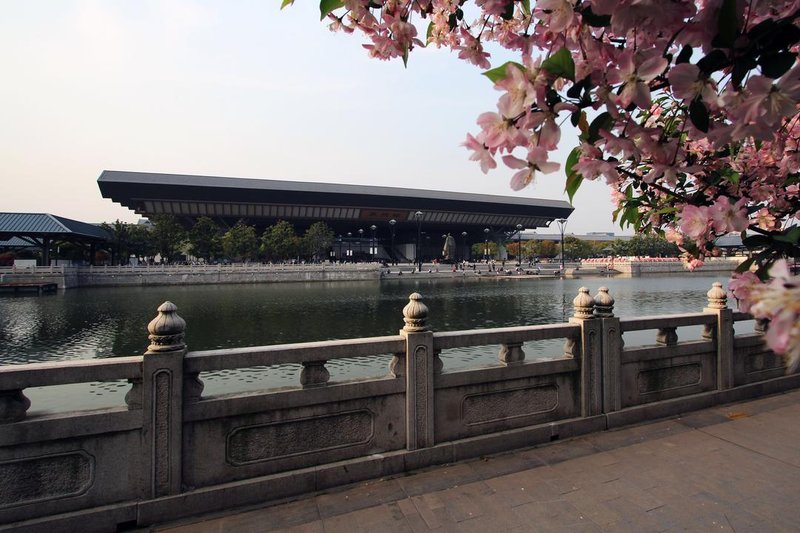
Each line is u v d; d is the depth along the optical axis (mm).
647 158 1857
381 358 19516
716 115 1463
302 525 3643
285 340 23938
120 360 3754
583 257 117375
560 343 21141
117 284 53719
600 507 3852
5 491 3404
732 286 1749
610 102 1278
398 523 3648
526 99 1254
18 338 24500
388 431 4590
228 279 58844
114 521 3598
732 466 4570
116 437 3691
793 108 1129
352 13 2115
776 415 6004
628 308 33781
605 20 1286
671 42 1266
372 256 98688
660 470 4516
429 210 100562
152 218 71750
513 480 4348
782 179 2359
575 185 1612
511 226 116000
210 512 3834
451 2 2146
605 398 5676
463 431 4926
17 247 63375
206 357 3953
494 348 20766
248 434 4074
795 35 1172
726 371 6582
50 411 3645
